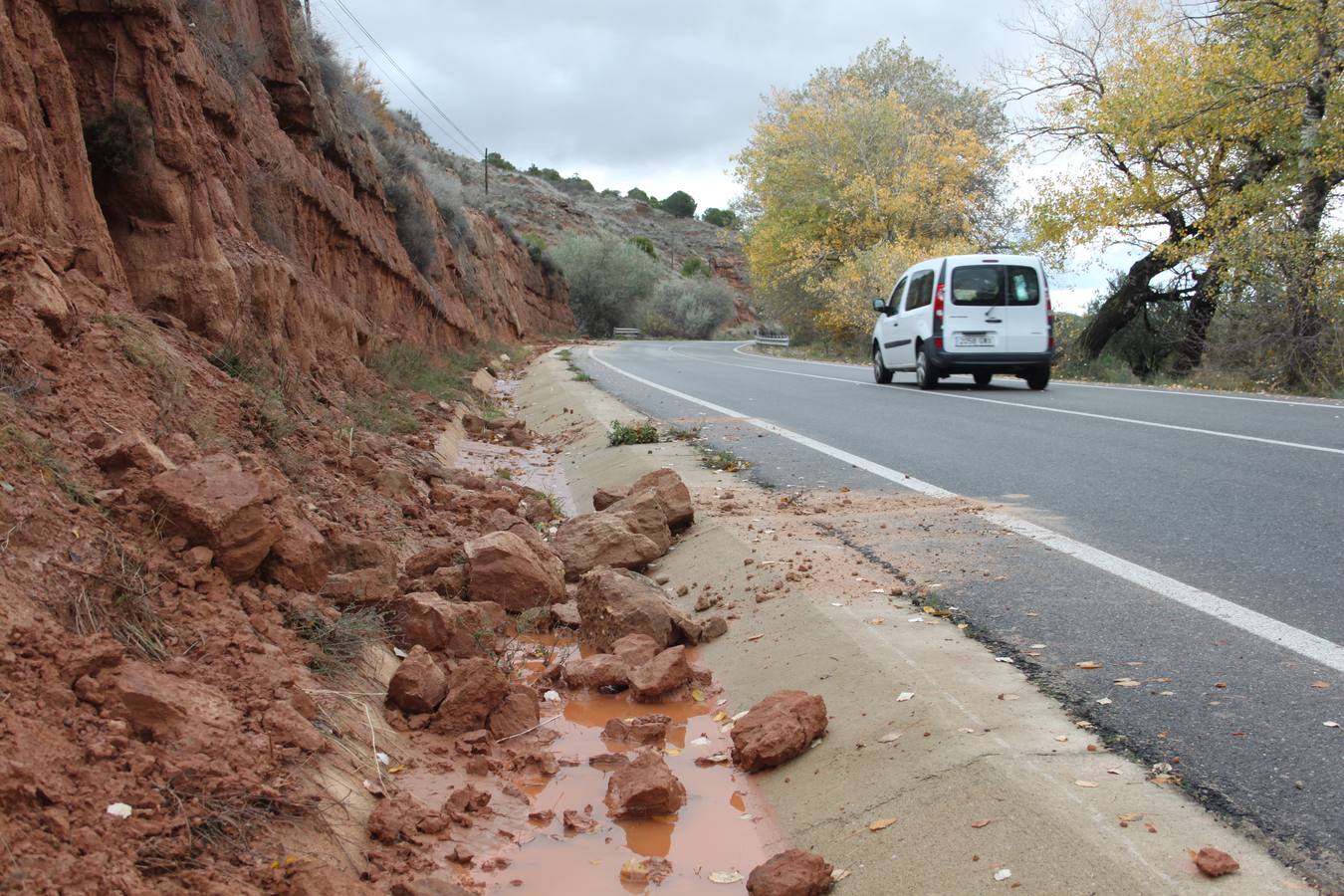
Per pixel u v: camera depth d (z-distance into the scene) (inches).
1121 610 180.4
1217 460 324.8
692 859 123.6
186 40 346.9
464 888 114.0
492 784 141.9
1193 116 788.6
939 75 1680.6
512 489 339.3
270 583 171.6
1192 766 121.8
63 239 233.5
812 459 362.6
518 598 218.1
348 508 242.2
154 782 105.3
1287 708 136.1
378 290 613.0
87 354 197.8
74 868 87.2
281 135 471.5
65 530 136.6
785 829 129.8
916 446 384.2
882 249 1273.4
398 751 145.4
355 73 955.3
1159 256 869.2
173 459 183.2
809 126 1535.4
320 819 114.0
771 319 1968.5
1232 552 214.8
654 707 173.6
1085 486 292.8
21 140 219.6
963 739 131.4
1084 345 936.9
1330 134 720.3
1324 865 99.6
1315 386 649.6
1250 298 735.1
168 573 148.7
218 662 135.1
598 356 1194.0
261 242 395.2
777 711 149.3
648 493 268.5
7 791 90.7
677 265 4448.8
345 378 422.9
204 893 93.8
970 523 251.8
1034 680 151.2
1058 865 102.7
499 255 1556.3
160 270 282.0
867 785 130.3
